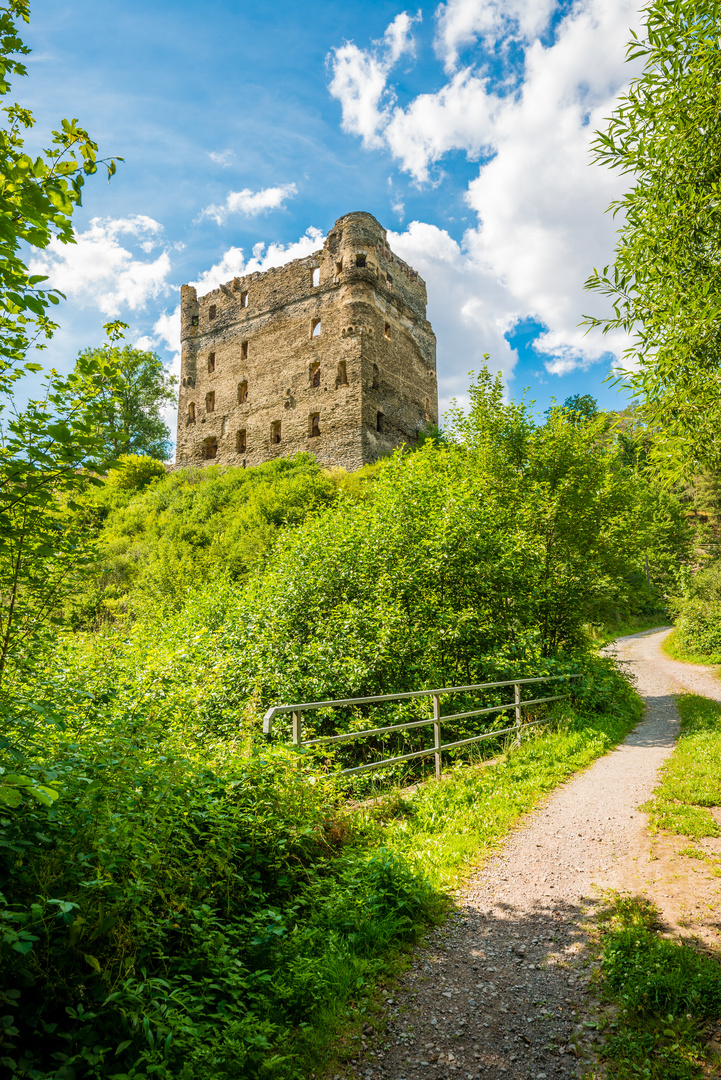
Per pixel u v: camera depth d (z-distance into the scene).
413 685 9.03
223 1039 2.40
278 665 9.15
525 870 4.35
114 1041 2.23
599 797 5.98
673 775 6.33
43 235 2.92
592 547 13.16
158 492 35.88
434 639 9.43
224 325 46.94
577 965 3.14
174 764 3.71
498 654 9.66
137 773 3.37
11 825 2.68
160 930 2.69
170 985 2.48
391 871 3.81
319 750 5.43
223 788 3.82
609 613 14.73
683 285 5.24
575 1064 2.45
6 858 2.61
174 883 3.05
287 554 11.87
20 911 2.42
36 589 4.91
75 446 3.67
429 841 4.72
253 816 3.72
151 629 13.02
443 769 7.18
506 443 13.85
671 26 4.79
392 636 9.22
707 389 5.00
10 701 4.04
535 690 10.67
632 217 5.45
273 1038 2.54
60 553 4.82
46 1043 2.19
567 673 11.08
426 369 46.66
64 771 2.95
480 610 10.37
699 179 5.06
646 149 5.18
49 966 2.34
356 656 8.91
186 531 27.03
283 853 3.77
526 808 5.68
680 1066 2.34
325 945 3.16
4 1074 1.96
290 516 25.44
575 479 12.83
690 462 5.40
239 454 44.12
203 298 49.19
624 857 4.45
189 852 3.20
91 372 3.95
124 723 4.54
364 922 3.36
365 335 38.94
